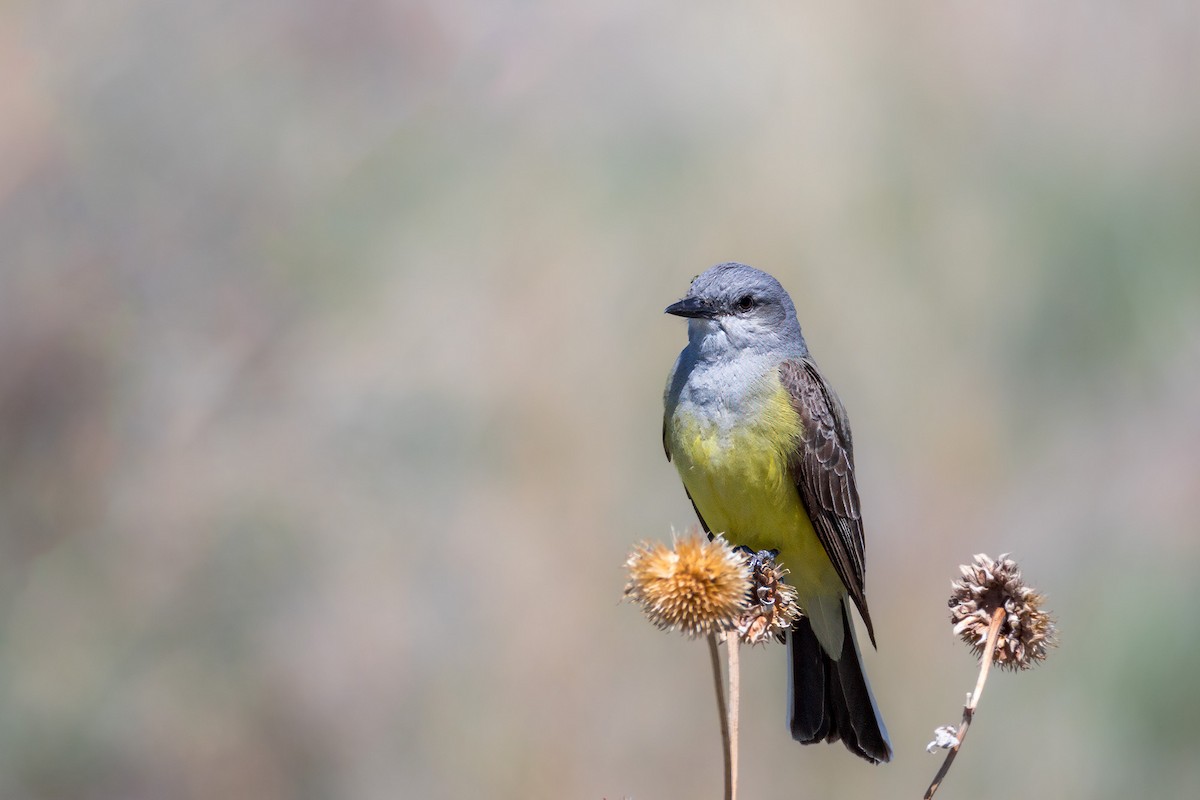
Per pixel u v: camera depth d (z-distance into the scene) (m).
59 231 14.86
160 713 13.50
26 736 13.12
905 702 13.47
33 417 14.17
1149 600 13.61
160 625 13.75
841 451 9.31
